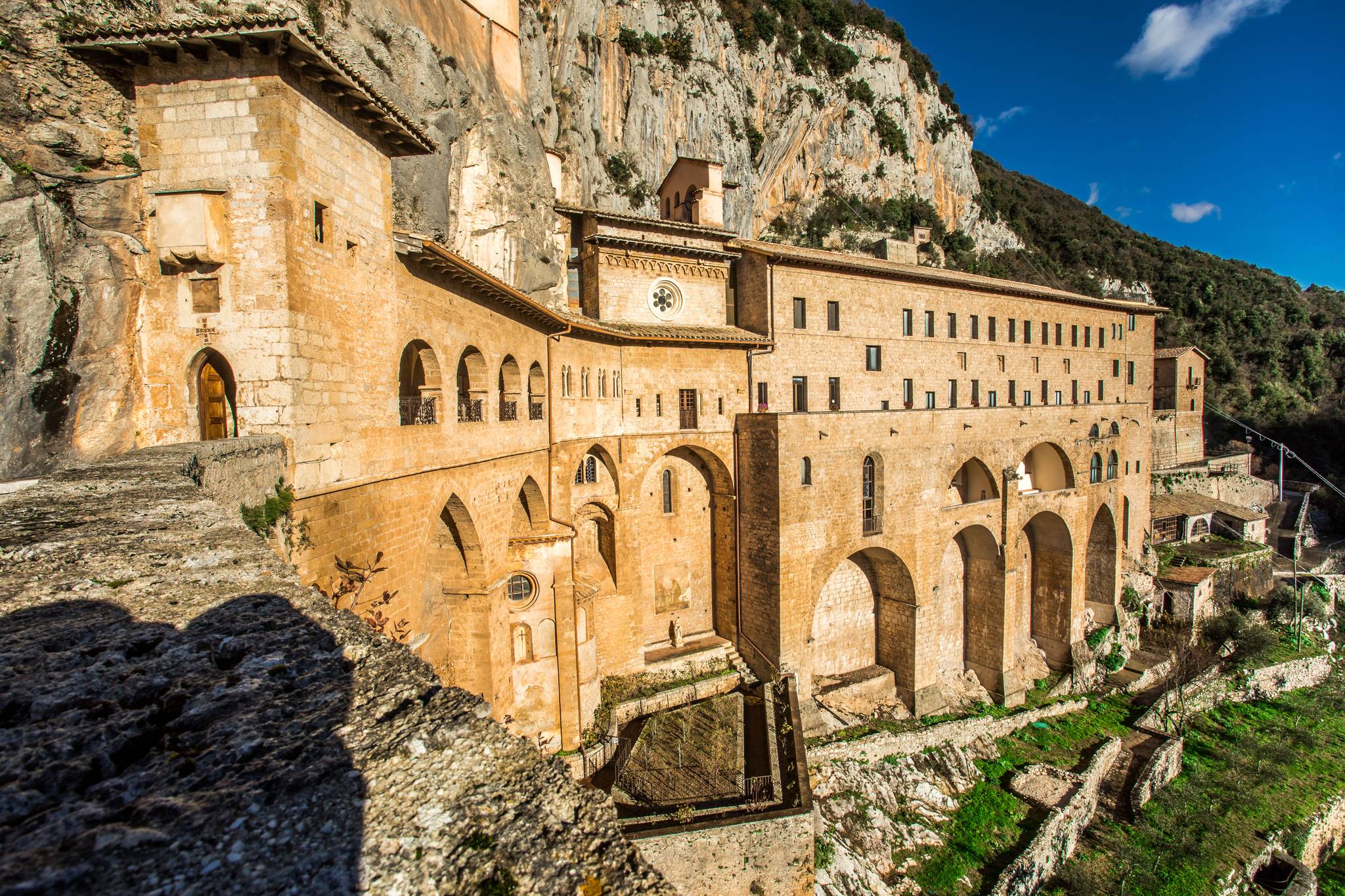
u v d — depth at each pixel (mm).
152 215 11711
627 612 29219
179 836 2762
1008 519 36469
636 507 29672
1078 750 33844
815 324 34562
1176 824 29688
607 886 2896
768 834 19281
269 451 11023
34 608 4918
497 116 27594
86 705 3680
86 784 3141
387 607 14594
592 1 62969
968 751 32125
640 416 30125
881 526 32031
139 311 11797
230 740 3520
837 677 34062
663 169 69500
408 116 14453
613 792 21297
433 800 3312
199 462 9422
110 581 5527
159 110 11555
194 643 4594
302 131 11891
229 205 11453
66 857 2516
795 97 85250
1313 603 52469
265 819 2975
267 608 5258
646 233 32031
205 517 7430
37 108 11391
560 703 23406
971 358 41844
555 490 25047
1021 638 41719
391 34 22328
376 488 14203
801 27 91250
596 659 25719
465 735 3920
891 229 87750
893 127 96562
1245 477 65938
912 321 38781
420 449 15930
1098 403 47406
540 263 28984
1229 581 51094
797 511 29469
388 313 14711
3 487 8297
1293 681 44656
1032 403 46000
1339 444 72062
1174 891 26453
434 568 19766
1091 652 41344
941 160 106312
